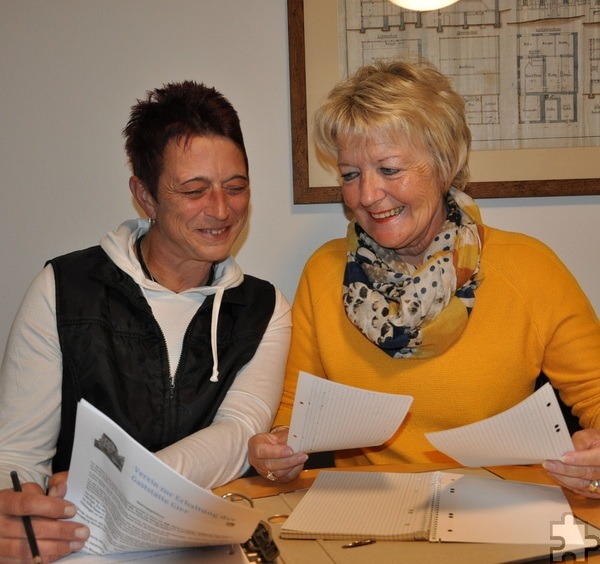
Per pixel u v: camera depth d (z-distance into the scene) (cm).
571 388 145
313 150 183
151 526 85
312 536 96
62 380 131
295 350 159
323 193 184
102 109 183
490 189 186
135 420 130
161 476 79
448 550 91
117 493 83
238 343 140
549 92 185
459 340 146
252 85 184
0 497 92
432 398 146
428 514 102
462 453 108
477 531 96
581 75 185
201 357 138
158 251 140
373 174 140
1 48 179
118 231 142
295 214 189
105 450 82
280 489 118
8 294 185
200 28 182
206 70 183
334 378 153
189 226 131
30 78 180
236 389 138
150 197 136
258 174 187
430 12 181
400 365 148
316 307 158
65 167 183
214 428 126
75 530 90
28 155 182
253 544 93
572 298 147
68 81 181
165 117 128
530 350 147
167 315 138
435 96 140
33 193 183
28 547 90
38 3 179
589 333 145
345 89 144
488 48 183
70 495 91
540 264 150
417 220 143
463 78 183
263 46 183
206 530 85
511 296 147
